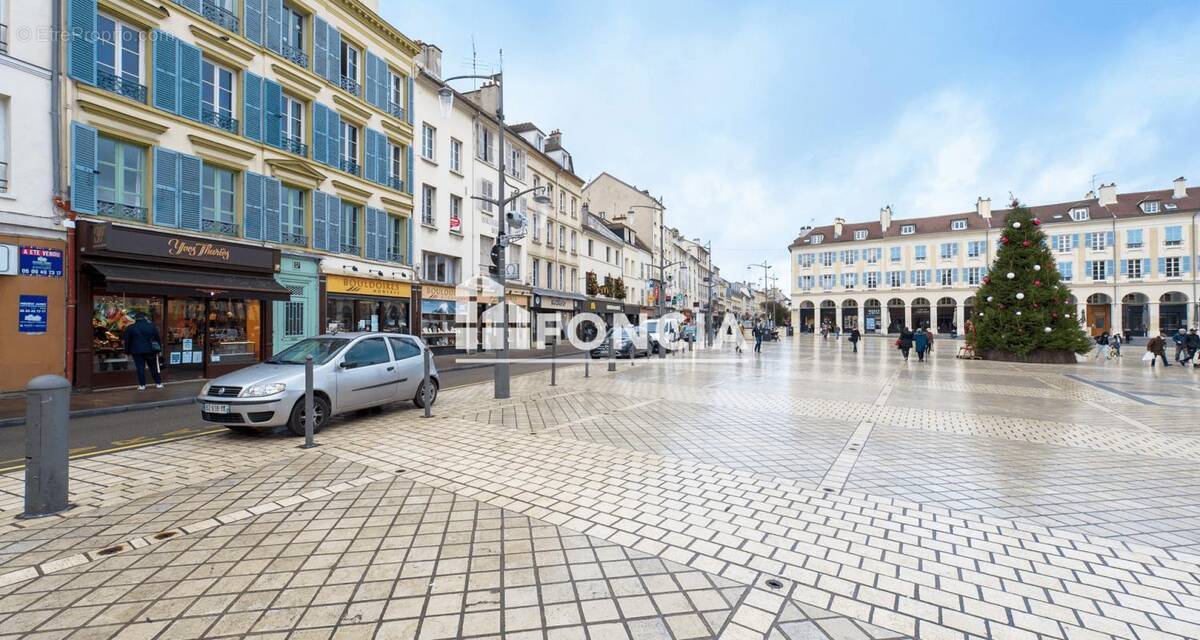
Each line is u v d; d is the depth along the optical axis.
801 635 2.50
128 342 11.60
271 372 6.90
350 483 4.85
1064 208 54.41
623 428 7.45
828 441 6.69
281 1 16.42
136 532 3.70
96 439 6.90
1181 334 21.50
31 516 3.97
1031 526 3.90
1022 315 21.77
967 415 8.73
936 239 57.44
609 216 53.53
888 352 28.89
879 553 3.43
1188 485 4.91
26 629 2.52
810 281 65.00
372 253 19.94
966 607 2.78
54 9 11.15
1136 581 3.07
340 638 2.46
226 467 5.39
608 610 2.72
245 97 15.16
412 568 3.17
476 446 6.33
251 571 3.12
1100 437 7.04
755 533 3.73
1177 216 47.53
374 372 8.06
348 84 19.06
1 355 10.37
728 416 8.46
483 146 26.78
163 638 2.46
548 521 3.94
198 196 13.83
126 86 12.44
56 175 11.13
